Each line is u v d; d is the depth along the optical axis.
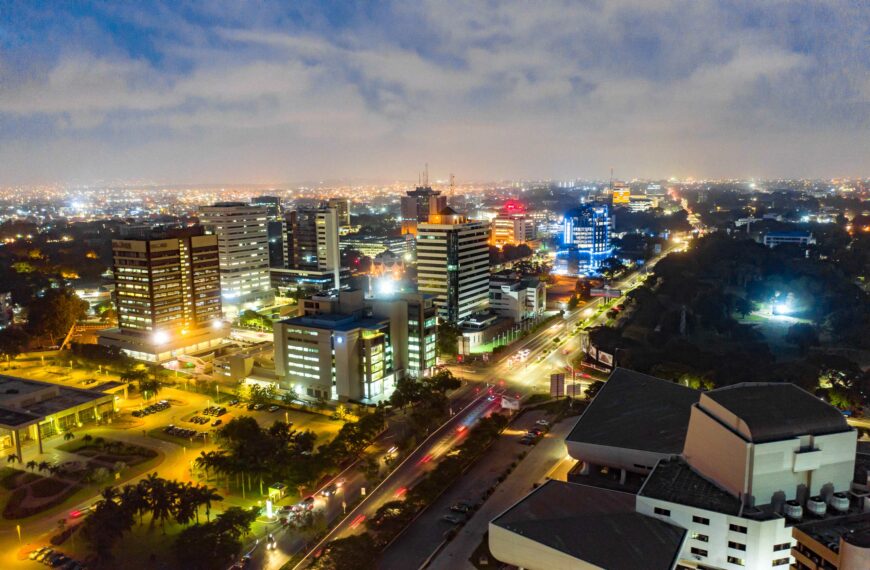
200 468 182.75
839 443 127.69
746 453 122.31
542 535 121.06
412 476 184.25
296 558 143.50
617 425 166.12
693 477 136.75
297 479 169.38
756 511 122.62
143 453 197.88
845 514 123.44
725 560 122.25
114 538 141.62
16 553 145.88
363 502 169.38
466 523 156.62
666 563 114.19
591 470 165.25
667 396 177.50
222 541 138.50
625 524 125.06
